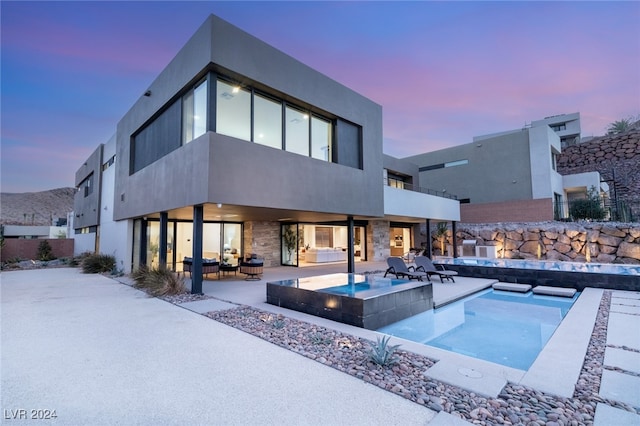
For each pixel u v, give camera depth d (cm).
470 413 262
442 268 1195
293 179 891
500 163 2117
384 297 586
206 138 717
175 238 1290
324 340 452
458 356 395
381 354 365
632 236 1373
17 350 411
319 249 1664
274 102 896
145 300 738
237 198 754
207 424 248
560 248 1566
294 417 257
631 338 467
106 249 1497
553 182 1975
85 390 303
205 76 772
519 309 761
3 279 1118
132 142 1208
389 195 1315
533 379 330
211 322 548
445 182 2362
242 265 1094
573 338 467
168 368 354
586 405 278
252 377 332
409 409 269
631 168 2567
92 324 534
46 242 2014
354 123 1125
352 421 251
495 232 1794
